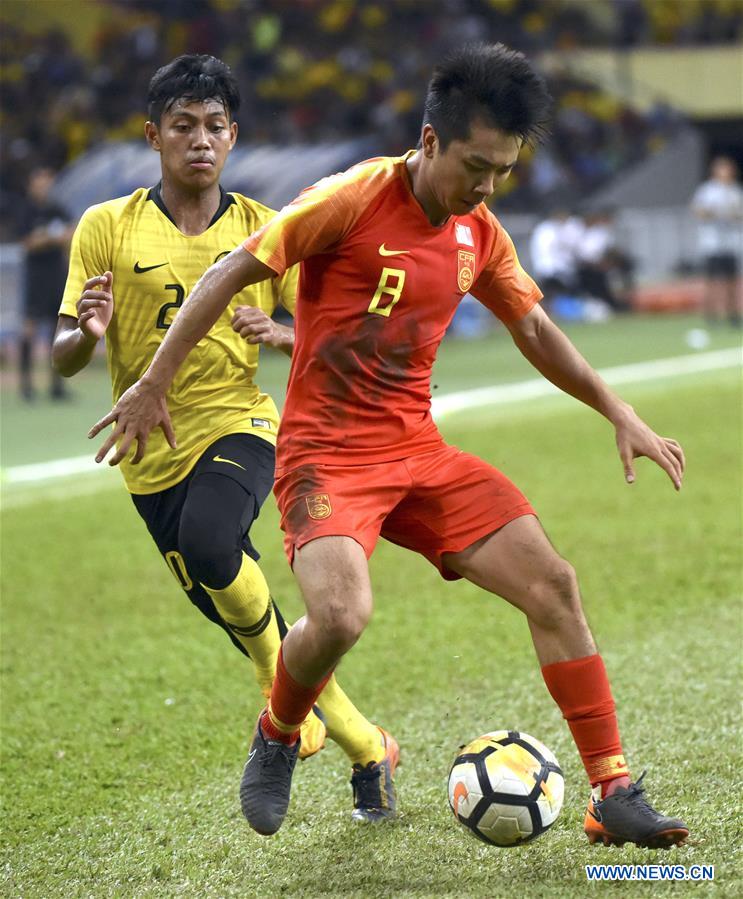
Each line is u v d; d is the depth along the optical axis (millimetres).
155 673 19953
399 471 12586
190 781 15547
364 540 12211
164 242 15578
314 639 11781
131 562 27000
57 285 52031
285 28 104625
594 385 13523
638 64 104188
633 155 99750
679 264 89062
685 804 13578
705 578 24141
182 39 102500
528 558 12492
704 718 16547
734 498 30969
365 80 100188
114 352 15836
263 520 30875
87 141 93812
